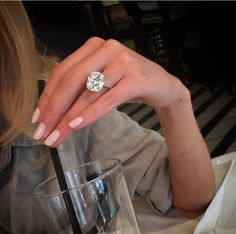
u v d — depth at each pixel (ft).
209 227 0.93
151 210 1.16
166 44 5.22
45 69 1.23
